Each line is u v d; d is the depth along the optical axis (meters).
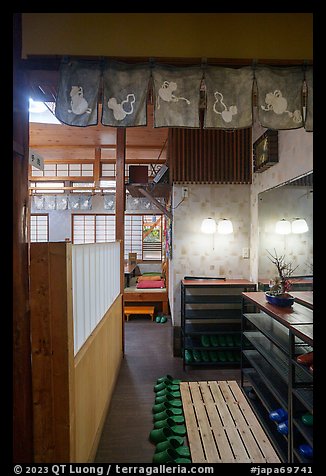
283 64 1.80
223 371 3.50
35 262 1.57
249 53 1.78
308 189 2.78
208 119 1.76
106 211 8.02
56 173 7.63
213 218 4.20
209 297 4.05
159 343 4.45
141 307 5.86
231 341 3.73
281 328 2.58
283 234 3.27
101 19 1.74
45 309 1.57
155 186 4.38
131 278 7.34
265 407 2.46
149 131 5.19
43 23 1.72
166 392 2.94
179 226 4.20
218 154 4.18
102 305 2.74
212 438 2.24
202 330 3.83
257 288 3.79
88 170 7.60
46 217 8.12
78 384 1.77
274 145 3.19
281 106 1.78
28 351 1.57
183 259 4.19
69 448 1.57
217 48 1.77
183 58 1.76
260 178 3.75
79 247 1.95
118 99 1.73
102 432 2.37
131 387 3.12
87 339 2.13
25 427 1.55
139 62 1.76
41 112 4.57
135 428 2.43
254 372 2.99
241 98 1.77
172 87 1.75
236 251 4.21
